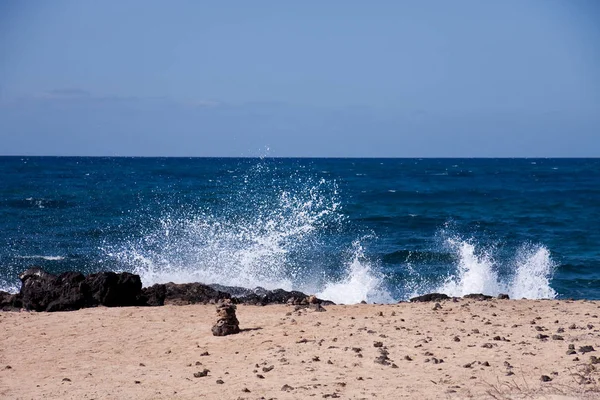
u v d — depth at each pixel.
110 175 93.69
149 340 13.11
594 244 34.69
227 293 18.22
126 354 12.22
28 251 30.80
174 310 15.99
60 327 14.30
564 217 47.47
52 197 56.38
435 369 10.12
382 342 12.02
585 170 147.75
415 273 26.69
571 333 12.28
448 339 12.07
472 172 131.62
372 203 57.28
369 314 14.91
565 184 90.88
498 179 104.19
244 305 17.02
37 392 10.05
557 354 10.66
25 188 66.06
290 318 14.55
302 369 10.52
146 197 54.59
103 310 16.11
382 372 10.10
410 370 10.13
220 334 13.20
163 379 10.50
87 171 108.06
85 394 9.80
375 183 87.75
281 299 18.36
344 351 11.48
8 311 16.48
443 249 32.06
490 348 11.27
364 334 12.71
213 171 107.56
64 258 29.06
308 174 106.00
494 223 43.59
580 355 10.50
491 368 10.01
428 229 40.28
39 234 35.72
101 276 17.09
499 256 30.34
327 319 14.37
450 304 16.39
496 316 14.40
